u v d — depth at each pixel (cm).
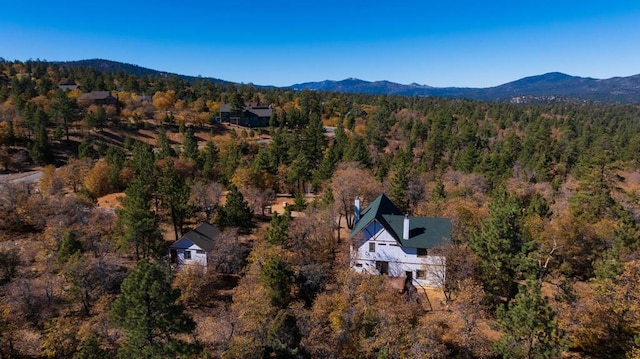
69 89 15175
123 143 11519
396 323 2942
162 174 5950
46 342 3106
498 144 12656
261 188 7338
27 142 10162
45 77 16500
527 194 6700
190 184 6675
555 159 10475
